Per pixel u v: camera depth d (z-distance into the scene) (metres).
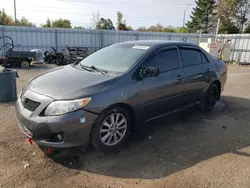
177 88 4.20
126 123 3.50
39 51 14.68
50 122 2.80
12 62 13.05
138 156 3.29
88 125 2.96
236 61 19.16
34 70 12.52
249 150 3.55
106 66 3.84
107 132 3.26
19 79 9.52
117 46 4.44
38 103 2.94
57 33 17.36
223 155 3.38
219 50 17.48
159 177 2.81
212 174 2.90
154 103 3.81
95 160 3.13
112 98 3.15
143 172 2.91
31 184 2.60
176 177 2.82
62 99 2.87
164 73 3.97
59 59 14.82
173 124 4.52
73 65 4.25
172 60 4.23
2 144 3.45
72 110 2.85
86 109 2.92
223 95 7.05
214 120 4.82
